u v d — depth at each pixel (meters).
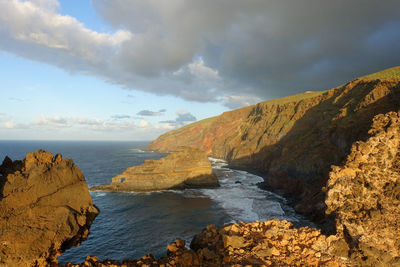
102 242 24.59
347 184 11.61
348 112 39.19
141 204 39.53
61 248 8.55
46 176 9.08
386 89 32.53
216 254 10.17
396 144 11.30
